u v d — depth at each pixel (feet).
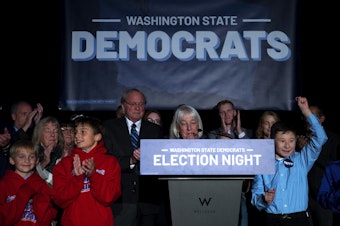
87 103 17.78
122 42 17.92
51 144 14.43
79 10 17.92
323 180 12.41
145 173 9.75
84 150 12.44
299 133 16.21
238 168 9.78
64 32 17.87
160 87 17.93
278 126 12.83
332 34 21.36
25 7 21.72
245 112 22.62
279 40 18.02
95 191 11.75
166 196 14.32
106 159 12.28
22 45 21.76
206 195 10.05
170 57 17.99
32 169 13.03
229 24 18.07
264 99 17.95
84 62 17.83
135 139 14.78
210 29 18.07
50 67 21.90
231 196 10.05
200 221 10.04
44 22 21.81
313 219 16.37
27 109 16.19
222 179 10.03
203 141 9.80
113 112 22.52
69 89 17.76
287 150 12.64
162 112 22.72
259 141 9.82
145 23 18.01
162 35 18.01
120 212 14.03
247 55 18.01
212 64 17.99
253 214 14.75
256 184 12.74
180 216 10.04
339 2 21.24
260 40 18.02
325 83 21.49
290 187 12.51
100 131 12.59
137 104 14.79
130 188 14.11
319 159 16.22
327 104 21.49
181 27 18.06
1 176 14.53
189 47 18.03
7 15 21.68
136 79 17.89
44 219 12.76
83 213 11.94
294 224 12.36
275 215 12.43
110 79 17.84
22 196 12.64
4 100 21.59
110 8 17.95
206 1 18.08
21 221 12.62
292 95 17.92
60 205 12.05
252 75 17.98
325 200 12.09
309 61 21.59
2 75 21.66
